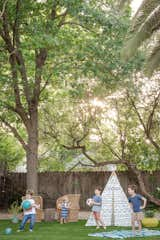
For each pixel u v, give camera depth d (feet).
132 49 37.19
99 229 48.85
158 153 69.77
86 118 66.39
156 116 66.80
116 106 66.08
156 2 35.76
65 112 67.05
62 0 53.21
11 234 44.19
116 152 73.26
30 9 56.75
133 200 45.29
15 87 60.18
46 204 80.53
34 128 62.54
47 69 59.57
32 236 42.70
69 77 59.21
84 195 80.53
